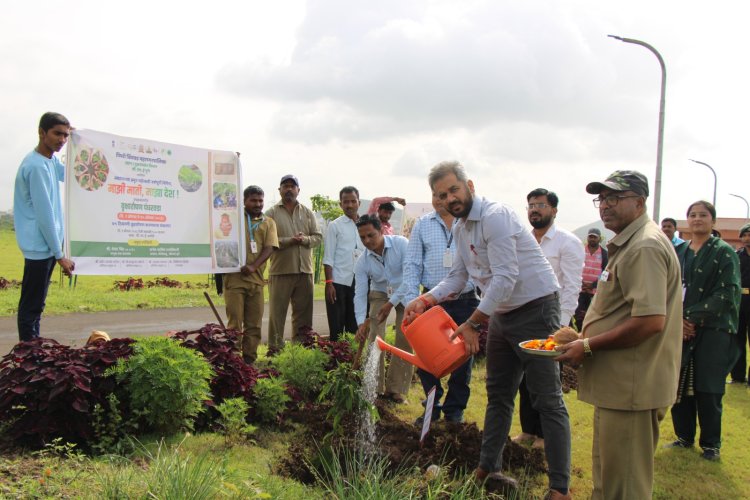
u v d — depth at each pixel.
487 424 4.48
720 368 5.66
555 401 4.16
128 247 6.80
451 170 4.18
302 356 6.55
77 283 19.12
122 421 4.68
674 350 3.43
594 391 3.52
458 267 4.72
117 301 14.31
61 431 4.38
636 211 3.46
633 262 3.33
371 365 5.34
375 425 5.38
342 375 4.98
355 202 8.63
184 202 7.17
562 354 3.53
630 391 3.37
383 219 9.46
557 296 4.36
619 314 3.45
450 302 5.95
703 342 5.71
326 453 4.71
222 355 5.57
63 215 6.36
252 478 3.92
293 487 3.98
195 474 3.49
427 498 3.81
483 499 4.05
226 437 4.85
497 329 4.45
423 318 4.35
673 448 5.98
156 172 6.98
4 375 4.47
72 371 4.41
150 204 6.94
